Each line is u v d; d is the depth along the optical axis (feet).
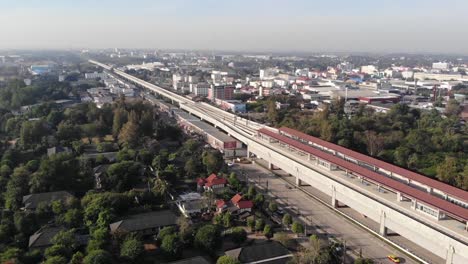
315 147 451.12
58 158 395.14
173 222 295.69
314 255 248.93
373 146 501.97
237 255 246.68
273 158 470.39
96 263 228.84
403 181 336.70
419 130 542.98
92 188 371.56
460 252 242.99
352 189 333.62
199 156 466.70
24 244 272.51
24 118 613.52
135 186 375.45
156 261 255.09
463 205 280.72
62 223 292.20
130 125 533.14
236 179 395.34
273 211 340.59
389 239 299.17
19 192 338.13
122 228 280.31
